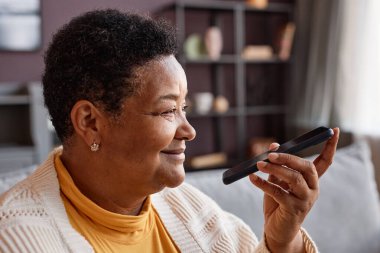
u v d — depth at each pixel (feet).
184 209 3.47
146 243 3.01
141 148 2.61
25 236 2.40
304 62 14.21
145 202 3.02
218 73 14.35
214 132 14.74
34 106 11.02
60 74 2.62
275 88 15.47
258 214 5.11
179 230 3.34
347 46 12.81
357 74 12.57
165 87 2.61
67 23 2.76
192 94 14.23
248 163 2.92
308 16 14.12
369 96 12.37
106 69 2.54
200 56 13.55
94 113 2.61
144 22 2.67
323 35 13.37
